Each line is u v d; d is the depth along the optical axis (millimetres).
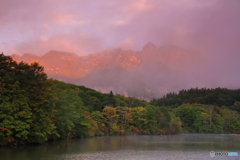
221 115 197125
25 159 41688
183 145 71750
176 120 165250
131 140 90000
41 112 56406
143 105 161625
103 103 136250
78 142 74438
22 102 51938
